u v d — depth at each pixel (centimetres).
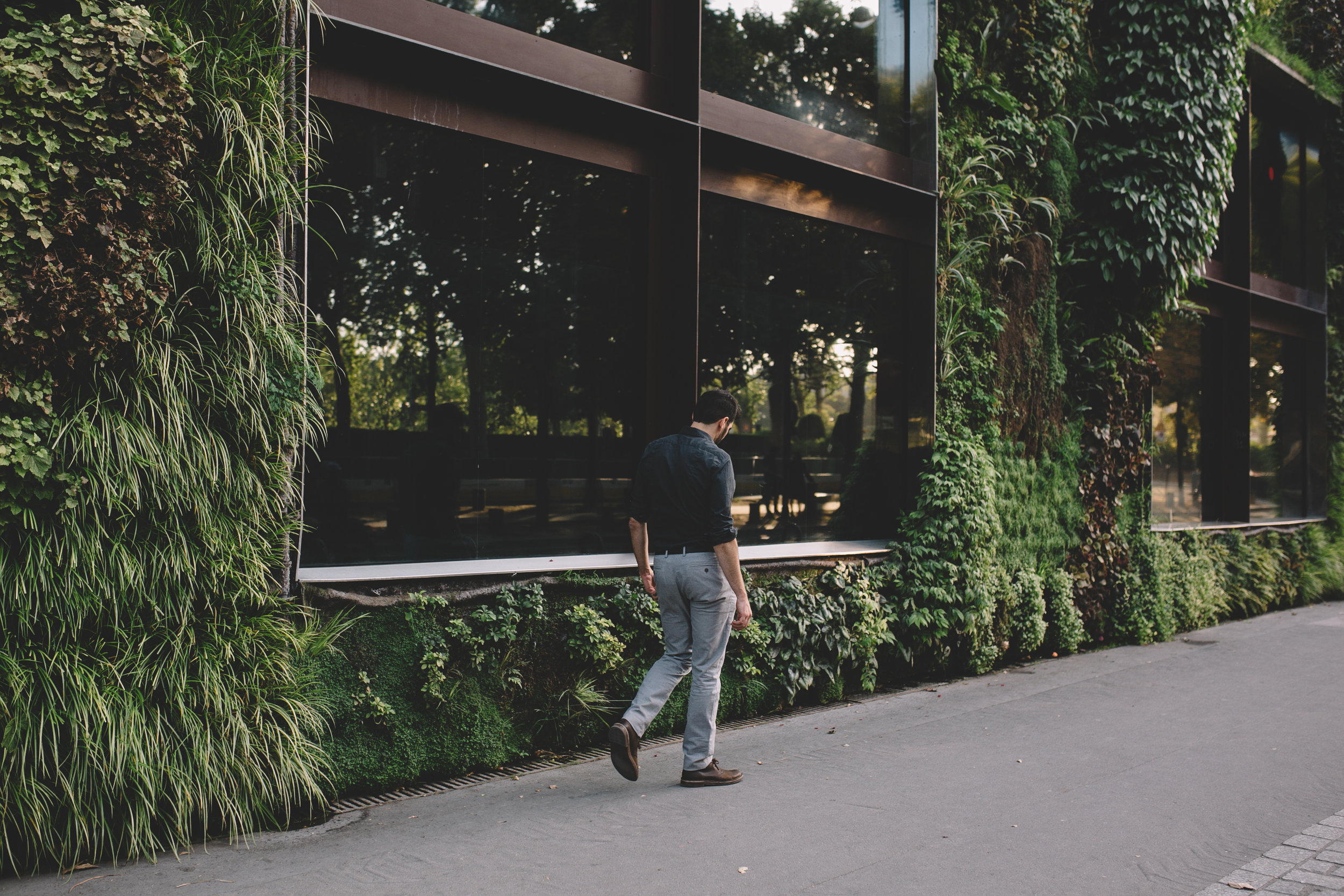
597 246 543
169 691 329
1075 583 782
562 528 518
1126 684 648
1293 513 1201
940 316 686
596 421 536
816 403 647
